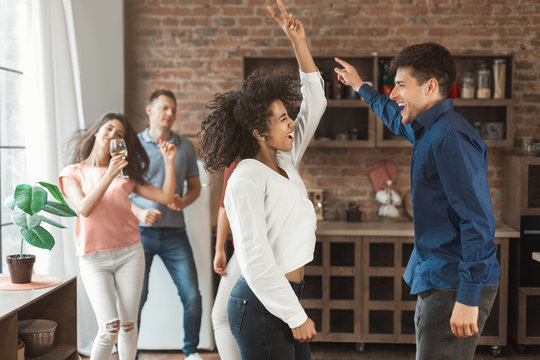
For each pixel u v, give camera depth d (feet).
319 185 14.83
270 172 5.85
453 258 6.39
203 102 14.87
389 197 14.29
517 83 14.35
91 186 9.86
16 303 7.78
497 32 14.32
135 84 14.90
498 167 14.42
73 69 12.47
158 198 10.84
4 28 10.84
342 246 13.24
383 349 13.37
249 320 5.86
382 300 13.14
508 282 13.66
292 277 5.97
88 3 13.14
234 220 5.63
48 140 11.12
